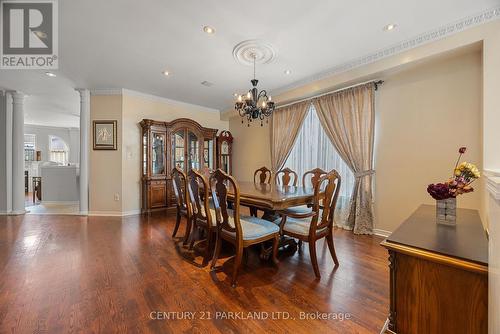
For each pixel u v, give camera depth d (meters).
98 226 3.58
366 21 2.27
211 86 4.16
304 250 2.65
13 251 2.56
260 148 5.27
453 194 1.46
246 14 2.15
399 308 1.10
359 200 3.27
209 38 2.56
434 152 2.72
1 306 1.59
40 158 8.47
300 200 2.25
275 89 4.27
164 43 2.67
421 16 2.20
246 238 1.97
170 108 5.02
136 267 2.19
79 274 2.04
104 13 2.13
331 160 3.78
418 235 1.23
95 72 3.52
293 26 2.34
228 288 1.84
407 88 2.93
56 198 5.62
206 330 1.39
